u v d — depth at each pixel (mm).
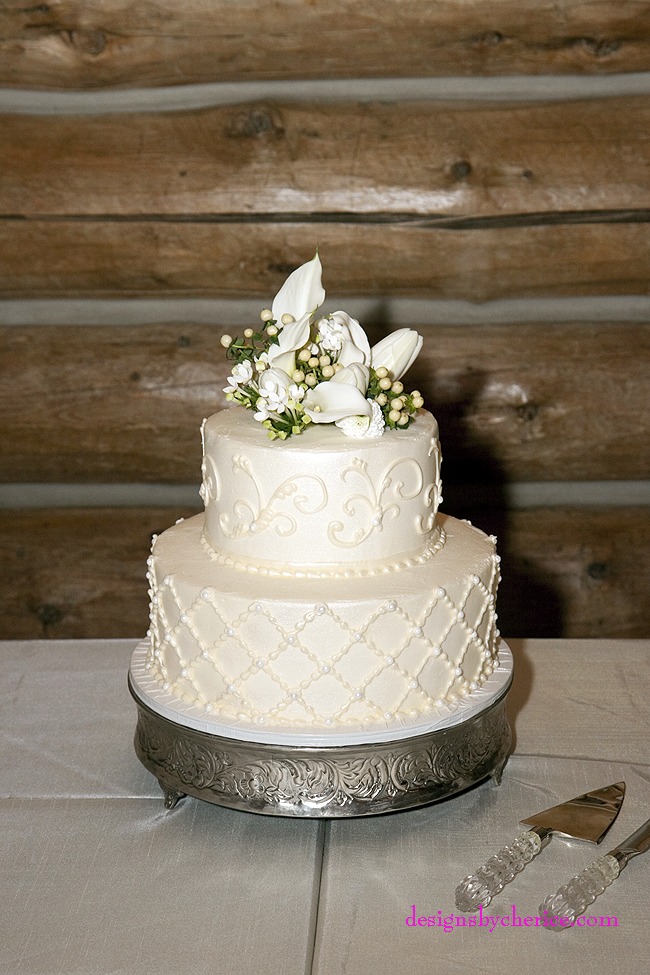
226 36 2723
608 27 2715
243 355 1643
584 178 2734
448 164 2732
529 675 2018
